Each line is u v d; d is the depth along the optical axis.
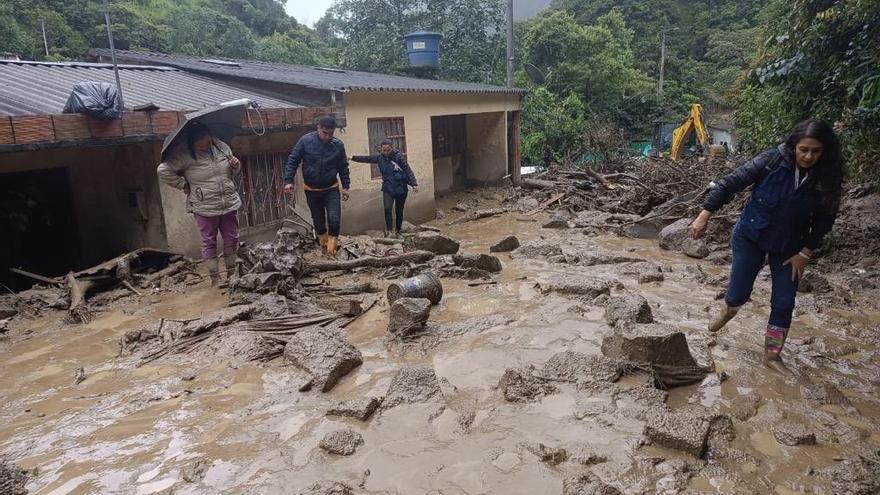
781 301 4.27
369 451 3.30
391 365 4.52
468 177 17.22
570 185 14.43
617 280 6.82
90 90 6.38
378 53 26.27
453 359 4.57
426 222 12.56
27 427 3.74
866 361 4.55
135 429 3.66
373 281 7.01
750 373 4.27
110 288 6.82
